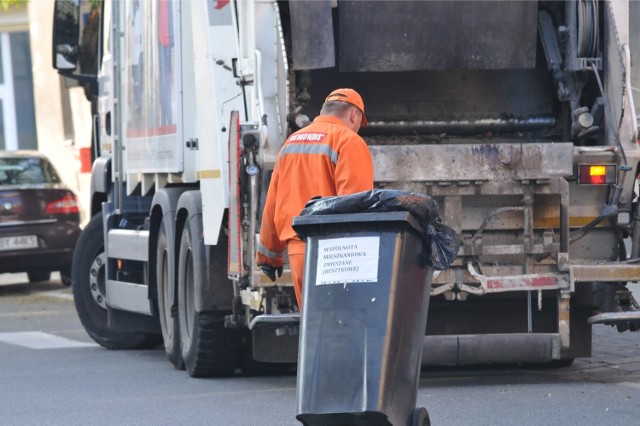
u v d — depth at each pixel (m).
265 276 22.41
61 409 22.47
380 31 25.95
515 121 28.08
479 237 22.88
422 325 15.82
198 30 25.38
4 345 33.75
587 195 23.84
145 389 24.78
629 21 24.97
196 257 25.23
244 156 22.75
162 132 28.41
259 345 23.80
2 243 46.78
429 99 28.12
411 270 15.57
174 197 27.73
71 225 47.91
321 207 15.80
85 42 35.16
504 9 26.14
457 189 22.80
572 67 25.52
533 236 23.06
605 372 25.39
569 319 23.33
